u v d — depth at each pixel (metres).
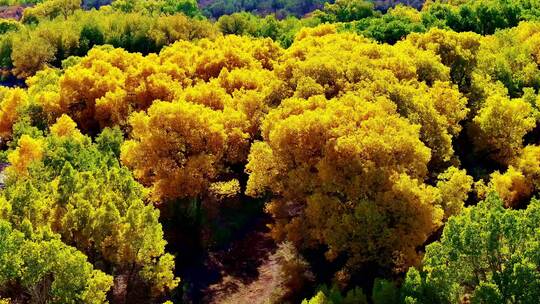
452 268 29.81
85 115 64.75
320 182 40.34
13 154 49.66
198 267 48.56
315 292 38.75
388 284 32.56
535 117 57.12
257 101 54.22
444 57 65.81
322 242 41.66
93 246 37.97
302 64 55.94
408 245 36.97
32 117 65.94
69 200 38.09
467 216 30.98
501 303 27.30
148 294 42.34
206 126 47.91
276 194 53.53
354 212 38.56
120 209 39.34
